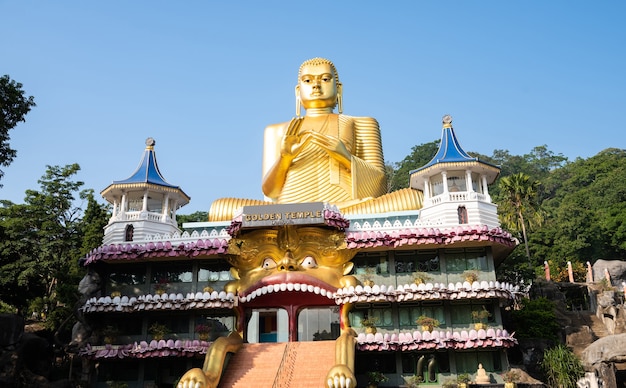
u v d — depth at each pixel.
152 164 35.66
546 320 35.06
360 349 27.97
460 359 28.62
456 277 29.75
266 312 32.19
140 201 36.00
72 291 32.50
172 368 30.44
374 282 30.14
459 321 29.27
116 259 31.17
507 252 32.09
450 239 28.86
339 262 30.47
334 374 22.50
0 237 36.16
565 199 80.94
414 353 28.92
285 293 30.75
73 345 31.05
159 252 30.72
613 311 40.44
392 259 30.45
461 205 31.02
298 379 25.12
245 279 30.77
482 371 27.41
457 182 32.69
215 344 26.06
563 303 44.28
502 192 62.25
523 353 32.12
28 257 40.28
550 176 108.06
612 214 68.00
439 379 28.28
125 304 30.22
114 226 33.44
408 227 30.12
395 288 29.75
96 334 31.12
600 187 78.94
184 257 31.34
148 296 30.25
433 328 28.48
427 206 32.12
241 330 30.09
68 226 47.31
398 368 28.66
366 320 29.05
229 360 26.98
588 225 66.06
